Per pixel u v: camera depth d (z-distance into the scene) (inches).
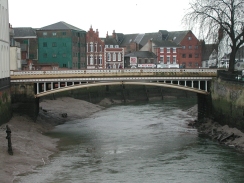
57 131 2539.4
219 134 2267.5
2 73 2306.8
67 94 4030.5
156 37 6008.9
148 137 2325.3
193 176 1573.6
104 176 1576.0
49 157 1859.0
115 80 2596.0
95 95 4355.3
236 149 1995.6
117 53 5315.0
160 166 1713.8
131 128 2628.0
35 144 2004.2
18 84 2583.7
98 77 2591.0
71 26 4864.7
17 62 3430.1
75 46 4793.3
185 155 1893.5
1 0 2354.8
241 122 2150.6
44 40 4633.4
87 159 1830.7
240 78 2324.1
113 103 4389.8
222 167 1688.0
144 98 4712.1
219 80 2492.6
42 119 2775.6
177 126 2687.0
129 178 1551.4
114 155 1905.8
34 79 2578.7
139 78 2608.3
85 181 1514.5
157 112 3440.0
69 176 1573.6
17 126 2348.7
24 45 4436.5
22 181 1502.2
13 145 1856.5
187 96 4958.2
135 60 5334.6
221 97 2440.9
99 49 5241.1
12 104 2586.1
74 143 2175.2
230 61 2591.0
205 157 1850.4
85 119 3095.5
